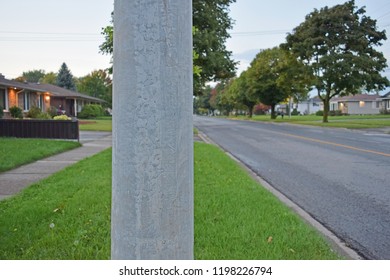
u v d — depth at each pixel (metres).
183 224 1.41
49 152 10.59
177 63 1.36
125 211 1.38
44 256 3.19
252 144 15.32
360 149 13.12
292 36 34.78
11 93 25.75
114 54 1.42
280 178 7.72
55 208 4.64
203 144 13.98
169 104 1.35
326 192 6.41
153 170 1.35
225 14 26.80
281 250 3.37
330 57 31.50
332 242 3.80
